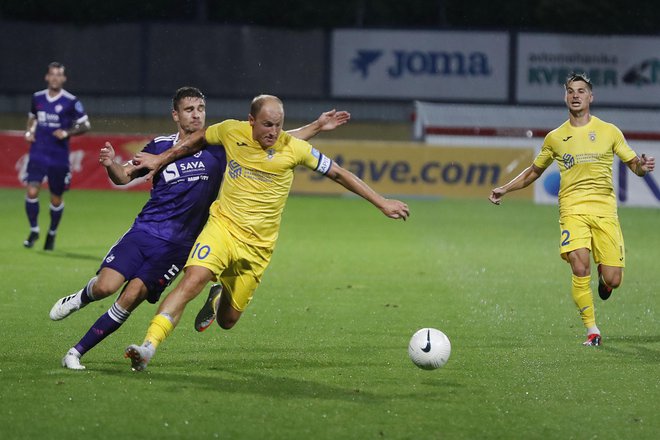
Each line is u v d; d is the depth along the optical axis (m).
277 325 21.11
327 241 38.31
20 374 15.87
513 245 37.97
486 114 66.94
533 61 70.69
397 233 41.66
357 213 50.50
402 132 71.50
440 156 58.78
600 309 24.00
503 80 70.94
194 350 18.19
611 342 19.72
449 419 13.77
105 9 70.94
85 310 22.45
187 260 15.95
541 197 58.50
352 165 58.81
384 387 15.55
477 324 21.64
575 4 71.69
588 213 19.69
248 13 71.75
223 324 16.89
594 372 16.84
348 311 23.12
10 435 12.66
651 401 14.91
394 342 19.41
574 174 19.81
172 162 16.33
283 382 15.73
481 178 58.97
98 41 70.94
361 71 71.38
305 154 15.55
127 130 71.12
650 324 21.98
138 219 16.56
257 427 13.17
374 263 32.12
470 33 70.81
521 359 17.89
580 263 19.47
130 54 71.00
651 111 69.31
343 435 12.90
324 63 71.38
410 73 71.31
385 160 58.81
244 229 15.80
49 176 33.09
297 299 24.77
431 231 42.66
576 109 19.78
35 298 23.97
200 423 13.30
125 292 16.27
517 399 14.93
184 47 70.94
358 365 17.16
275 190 15.74
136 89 71.19
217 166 16.50
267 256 16.17
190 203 16.38
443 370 16.84
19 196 53.72
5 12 70.81
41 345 18.36
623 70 70.69
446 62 71.00
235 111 71.31
